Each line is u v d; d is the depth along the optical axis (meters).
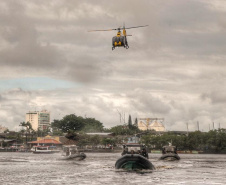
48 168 128.25
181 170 116.56
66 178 95.81
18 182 89.06
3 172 114.00
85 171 114.25
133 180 90.31
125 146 118.94
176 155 173.50
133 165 109.69
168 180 90.19
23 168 129.12
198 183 85.19
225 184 83.81
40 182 88.56
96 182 87.62
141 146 118.75
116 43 76.75
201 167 131.50
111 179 92.38
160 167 127.69
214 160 187.38
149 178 94.06
